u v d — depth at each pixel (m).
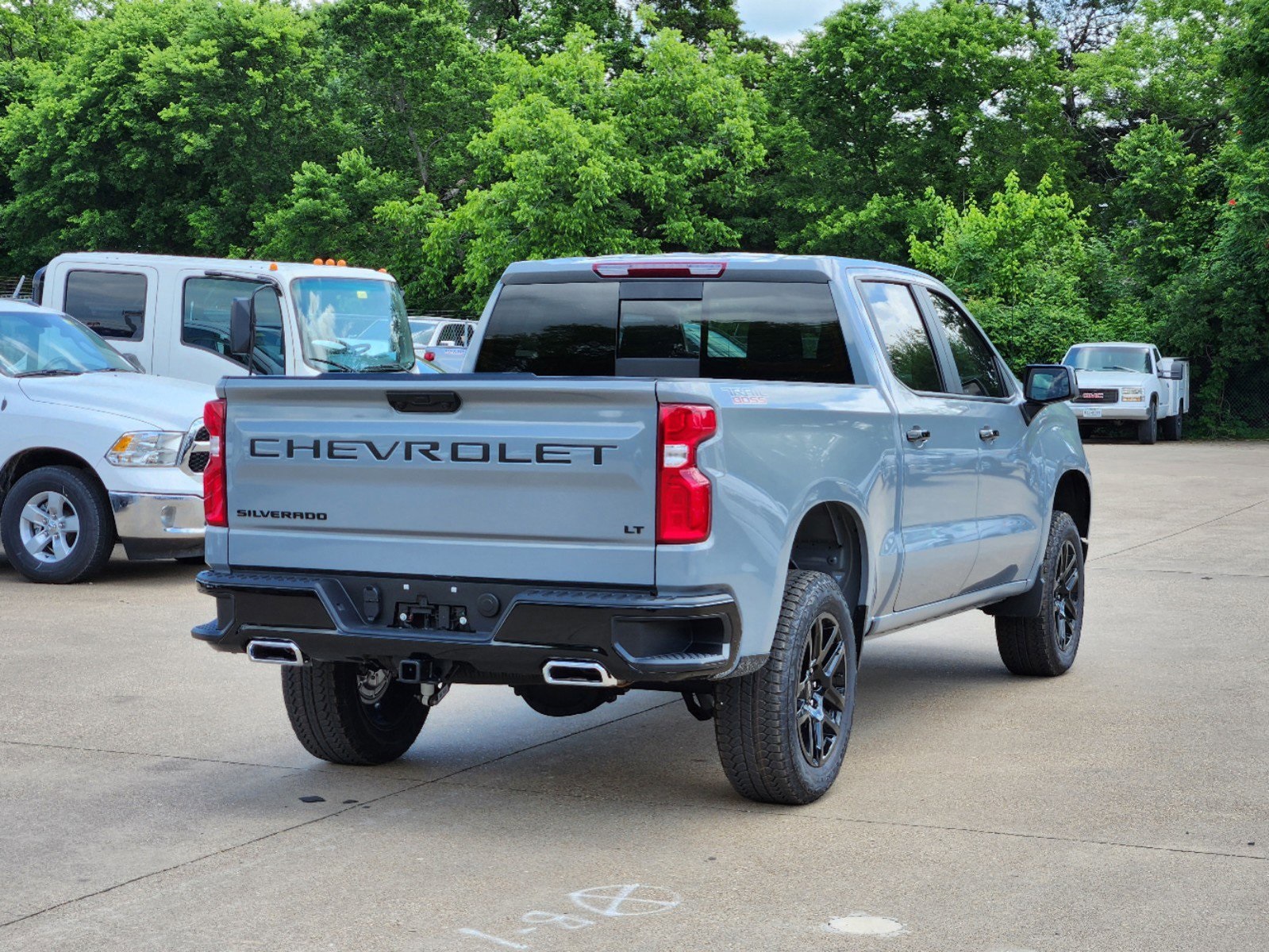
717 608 4.92
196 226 45.69
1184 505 18.27
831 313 6.37
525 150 38.94
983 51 42.66
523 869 4.81
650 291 6.67
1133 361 32.84
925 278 7.22
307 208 42.78
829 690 5.70
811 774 5.54
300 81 46.50
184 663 8.27
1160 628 9.73
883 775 6.04
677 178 40.81
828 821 5.36
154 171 47.38
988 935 4.17
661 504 4.86
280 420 5.41
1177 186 37.09
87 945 4.11
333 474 5.32
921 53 42.66
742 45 56.62
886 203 41.22
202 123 45.81
